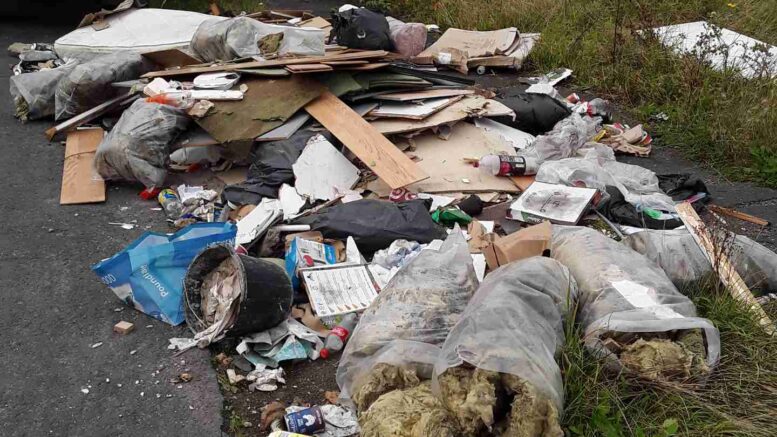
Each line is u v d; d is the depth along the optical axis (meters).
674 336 3.04
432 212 4.70
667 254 3.69
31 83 6.09
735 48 7.31
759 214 4.95
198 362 3.45
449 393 2.58
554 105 5.95
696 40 7.52
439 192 4.96
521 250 3.79
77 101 5.91
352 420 3.07
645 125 6.33
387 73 5.90
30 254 4.32
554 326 2.97
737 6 8.27
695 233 3.83
